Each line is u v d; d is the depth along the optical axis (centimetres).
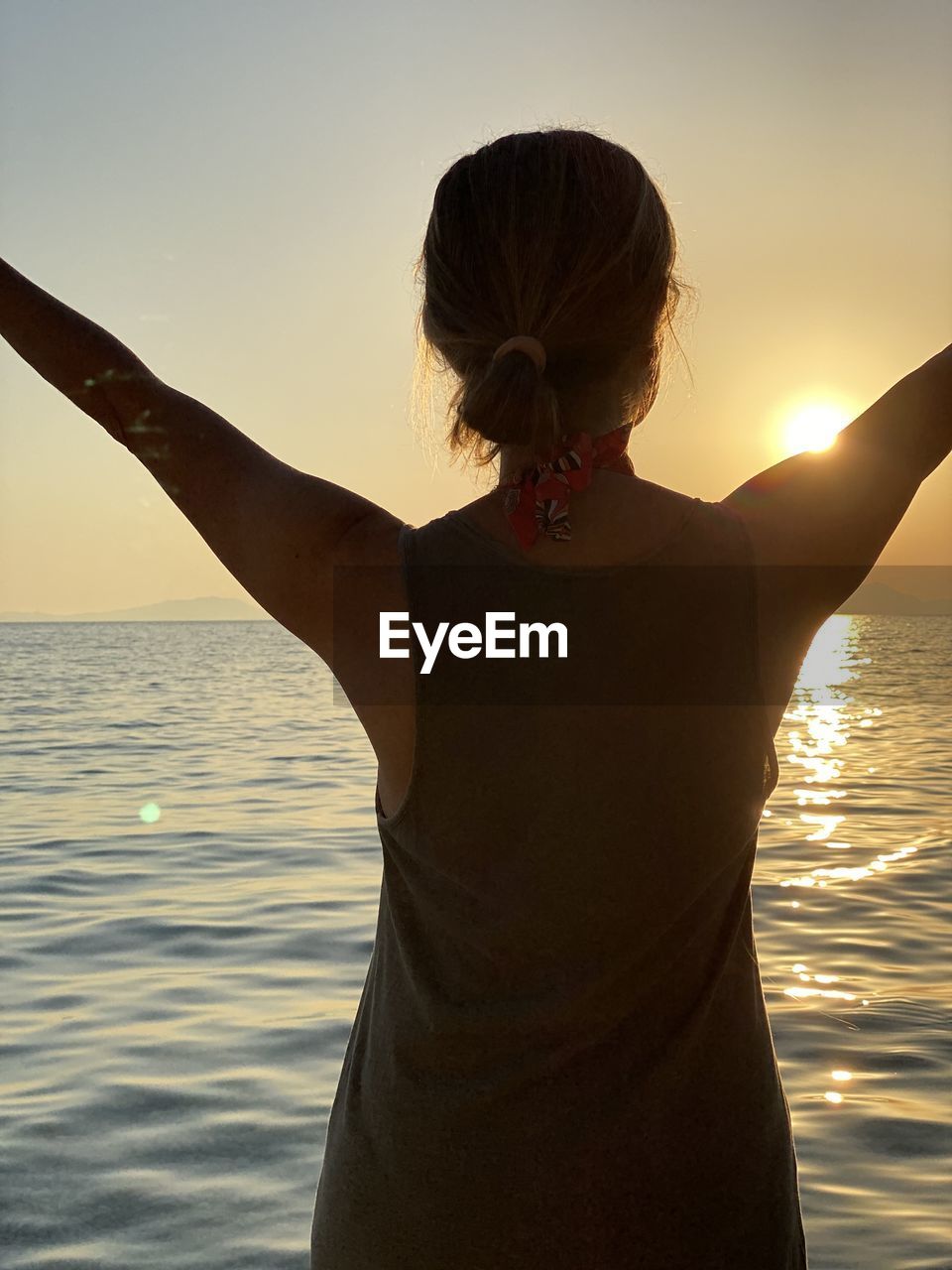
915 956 614
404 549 114
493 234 113
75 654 6631
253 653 6719
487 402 108
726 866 112
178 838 955
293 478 120
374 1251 112
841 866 851
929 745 1864
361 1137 115
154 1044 482
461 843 111
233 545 119
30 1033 497
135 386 122
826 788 1314
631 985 110
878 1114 412
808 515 113
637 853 109
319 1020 511
